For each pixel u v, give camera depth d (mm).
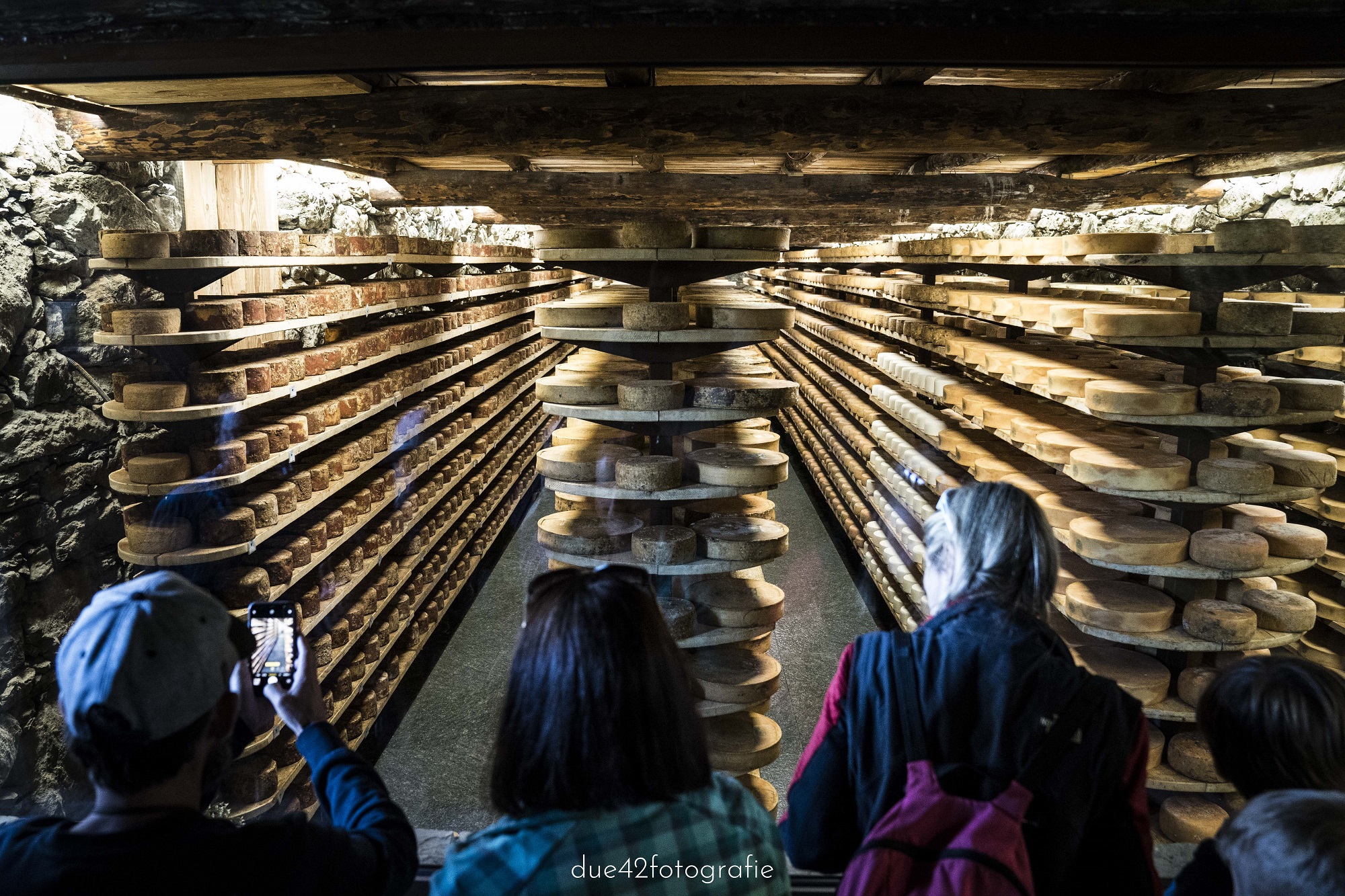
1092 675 1068
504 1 1173
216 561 2799
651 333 2664
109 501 3094
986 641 1072
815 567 5902
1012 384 3318
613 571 911
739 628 2738
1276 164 3809
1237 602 2543
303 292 3389
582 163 4781
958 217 6301
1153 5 1194
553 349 9250
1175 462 2486
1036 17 1194
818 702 3918
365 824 1076
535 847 801
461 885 803
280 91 2434
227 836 915
